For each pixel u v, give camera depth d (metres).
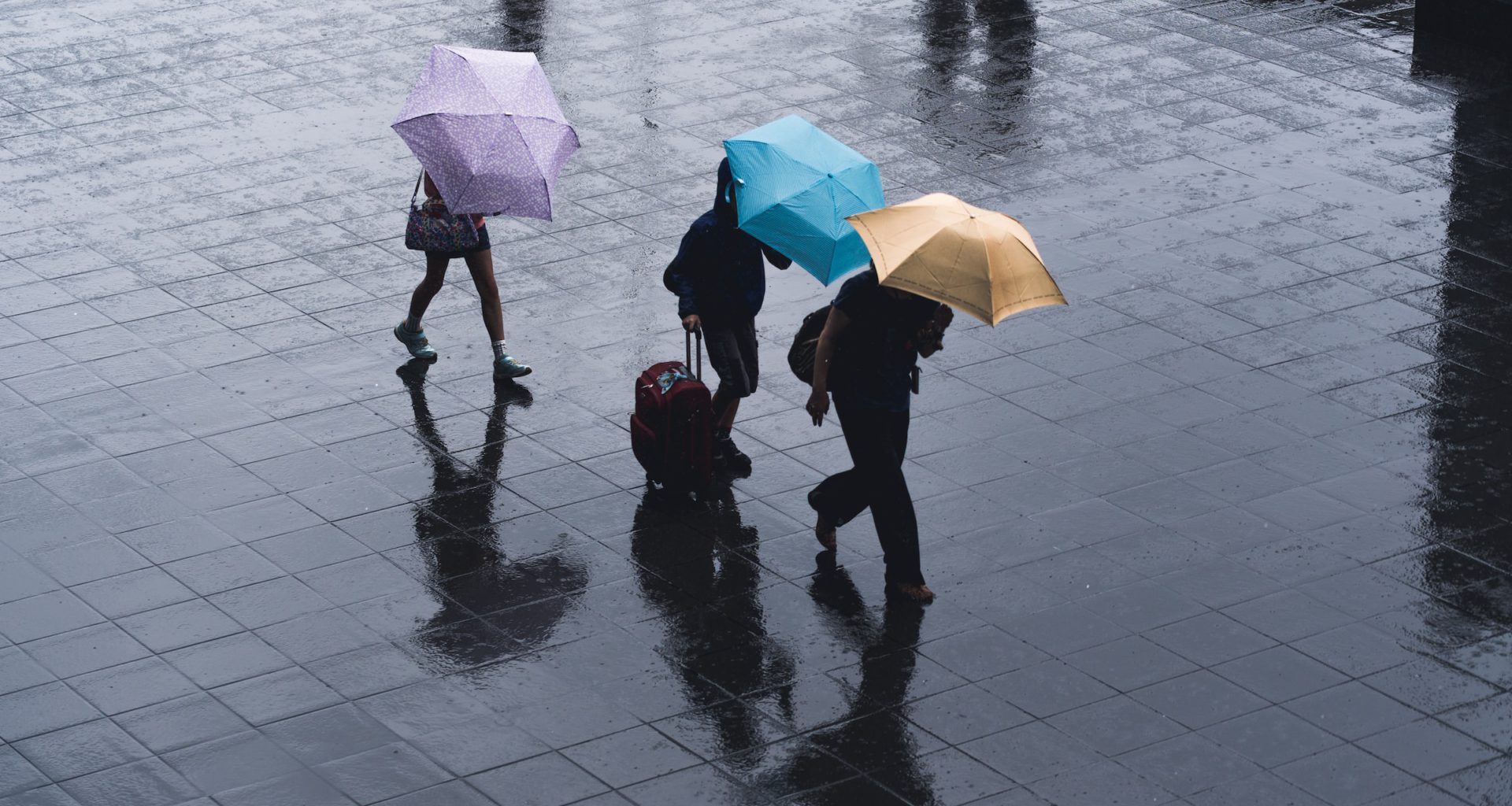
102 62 19.05
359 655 9.93
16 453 11.96
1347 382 12.88
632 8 20.91
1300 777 8.95
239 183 16.22
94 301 14.06
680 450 11.32
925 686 9.67
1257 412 12.48
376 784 8.90
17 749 9.16
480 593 10.52
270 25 20.22
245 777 8.95
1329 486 11.57
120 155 16.78
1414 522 11.19
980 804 8.76
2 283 14.30
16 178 16.27
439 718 9.41
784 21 20.42
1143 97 18.20
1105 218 15.52
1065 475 11.73
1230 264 14.66
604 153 16.84
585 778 8.95
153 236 15.17
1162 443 12.09
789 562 10.85
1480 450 12.00
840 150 10.98
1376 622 10.20
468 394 12.78
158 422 12.37
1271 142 17.08
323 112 17.83
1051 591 10.52
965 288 9.48
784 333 13.64
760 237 10.55
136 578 10.66
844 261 10.55
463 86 12.20
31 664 9.85
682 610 10.36
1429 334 13.55
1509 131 17.23
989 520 11.23
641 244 15.11
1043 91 18.36
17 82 18.48
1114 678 9.73
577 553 10.93
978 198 15.93
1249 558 10.83
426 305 12.98
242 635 10.11
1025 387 12.84
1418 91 18.23
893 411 10.23
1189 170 16.48
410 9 20.81
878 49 19.56
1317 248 14.93
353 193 16.06
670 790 8.85
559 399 12.72
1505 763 9.05
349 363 13.19
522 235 15.26
